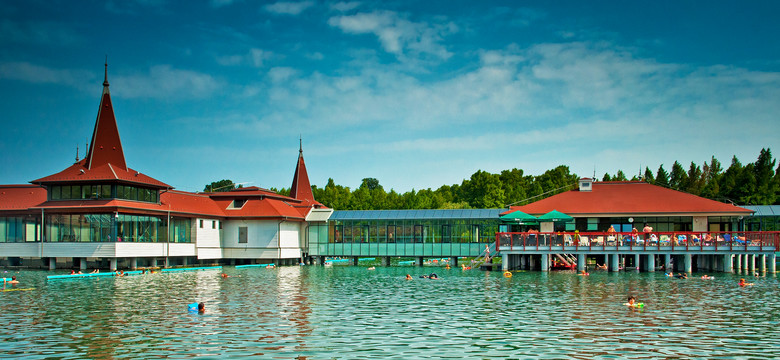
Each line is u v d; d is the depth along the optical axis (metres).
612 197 79.31
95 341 26.69
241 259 85.50
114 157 78.69
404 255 80.31
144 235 70.44
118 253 66.31
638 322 31.22
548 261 66.69
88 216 67.81
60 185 69.62
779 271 65.81
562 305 37.47
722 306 36.75
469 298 41.16
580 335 27.97
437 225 79.50
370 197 142.25
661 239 64.00
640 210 74.75
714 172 151.25
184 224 77.06
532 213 77.38
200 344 26.14
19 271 66.44
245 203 85.44
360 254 82.06
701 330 29.06
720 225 75.38
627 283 51.34
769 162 117.31
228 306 37.09
